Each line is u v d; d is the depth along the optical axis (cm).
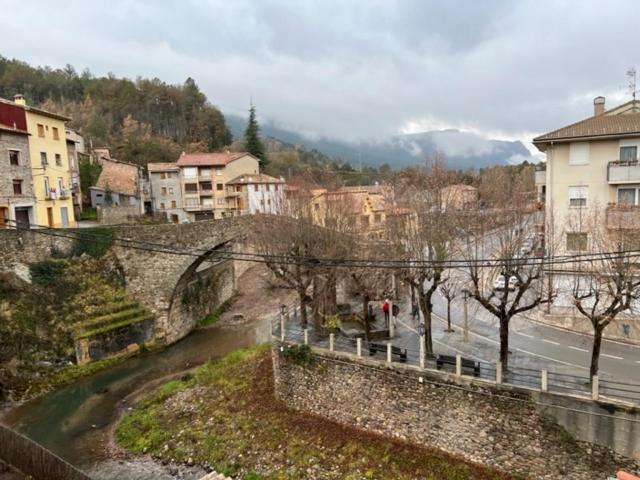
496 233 2002
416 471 1781
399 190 2508
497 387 1719
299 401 2312
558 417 1606
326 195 2791
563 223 2491
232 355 3152
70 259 3419
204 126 10881
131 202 6444
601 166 2830
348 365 2111
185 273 3750
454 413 1822
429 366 1927
